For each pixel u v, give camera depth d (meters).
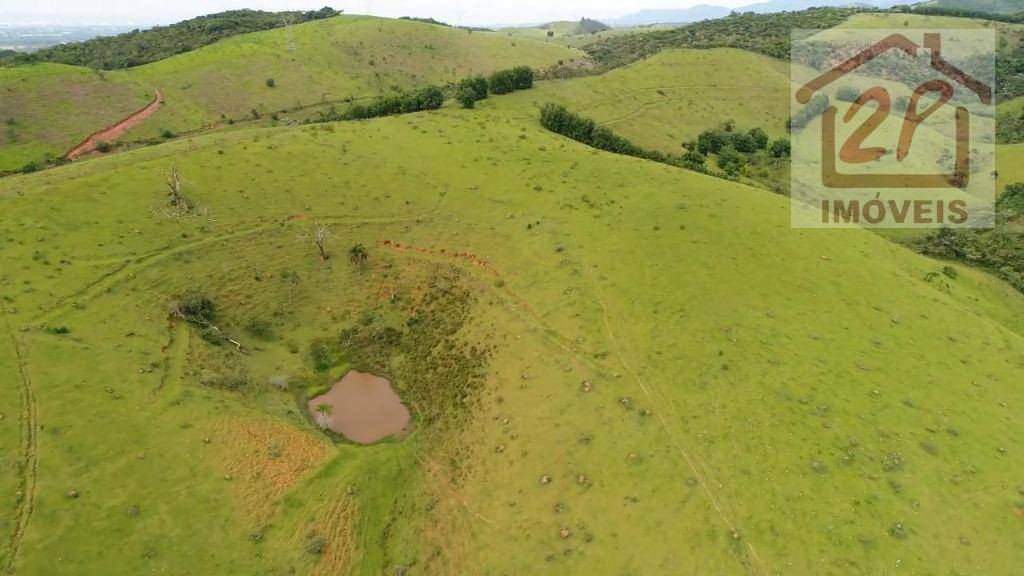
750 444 35.38
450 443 41.19
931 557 29.00
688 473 34.25
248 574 32.09
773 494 32.47
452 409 43.69
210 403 41.06
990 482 32.72
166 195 57.81
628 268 51.38
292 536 34.44
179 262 52.12
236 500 35.38
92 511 32.44
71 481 33.50
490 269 54.62
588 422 38.88
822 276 50.66
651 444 36.50
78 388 38.88
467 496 37.44
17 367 39.12
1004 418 37.31
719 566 29.70
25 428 35.56
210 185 60.25
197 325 48.00
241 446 38.62
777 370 40.38
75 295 45.78
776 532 30.64
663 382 40.53
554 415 40.09
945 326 46.53
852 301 48.00
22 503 31.80
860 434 35.53
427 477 39.19
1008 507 31.28
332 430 42.78
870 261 54.66
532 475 37.09
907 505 31.44
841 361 41.31
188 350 45.09
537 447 38.53
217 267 53.12
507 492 36.81
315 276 55.59
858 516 30.97
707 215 58.16
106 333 43.75
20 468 33.38
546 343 45.62
